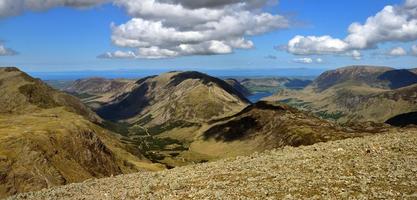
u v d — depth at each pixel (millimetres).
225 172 43125
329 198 30297
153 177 49688
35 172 131875
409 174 33844
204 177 42438
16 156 136125
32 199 49594
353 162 39188
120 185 48656
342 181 33781
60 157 154125
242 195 33500
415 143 43594
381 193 30234
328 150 46188
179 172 49156
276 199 31531
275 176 38062
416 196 29141
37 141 149500
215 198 33875
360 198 29734
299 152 48188
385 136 51062
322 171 37562
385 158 39312
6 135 150000
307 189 32844
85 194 47281
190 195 35844
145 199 38062
